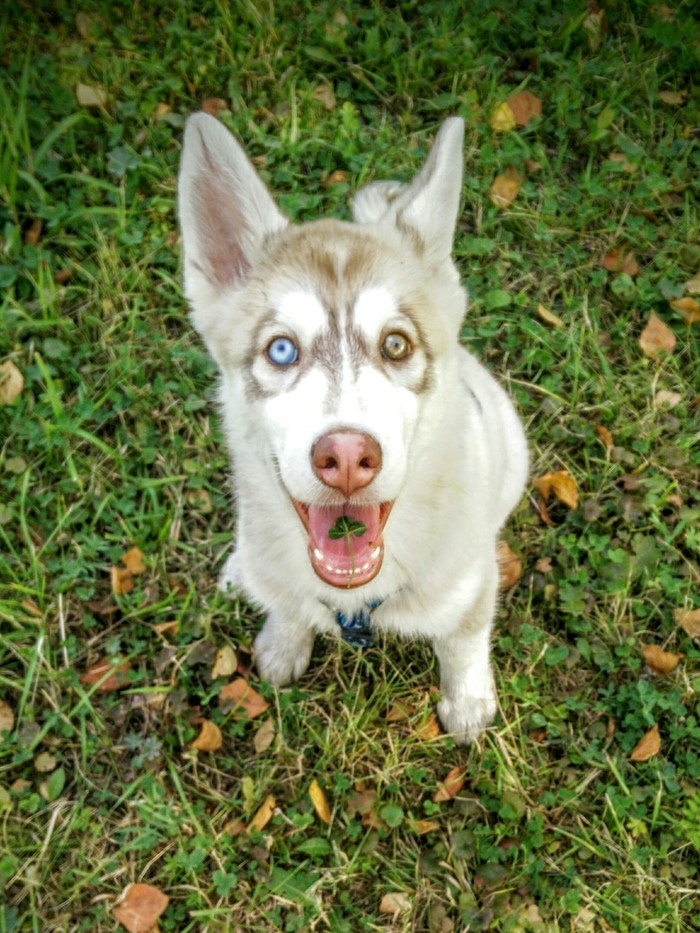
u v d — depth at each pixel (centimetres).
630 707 63
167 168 81
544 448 73
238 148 49
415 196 50
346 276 46
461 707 62
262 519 54
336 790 61
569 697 64
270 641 65
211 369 74
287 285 47
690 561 68
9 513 67
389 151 83
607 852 59
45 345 73
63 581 66
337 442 40
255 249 51
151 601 67
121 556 68
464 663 60
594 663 66
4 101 77
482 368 63
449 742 63
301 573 55
